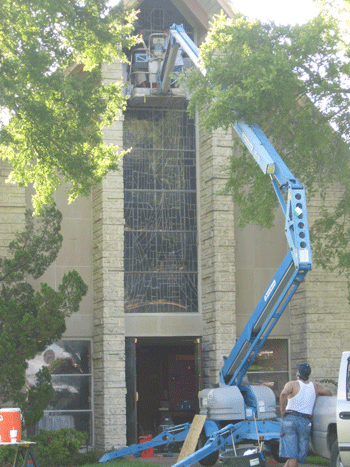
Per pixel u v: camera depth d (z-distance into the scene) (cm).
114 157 1872
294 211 1352
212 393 1684
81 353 2278
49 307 1739
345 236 2184
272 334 2406
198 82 1848
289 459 1163
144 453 2050
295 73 1739
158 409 3011
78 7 1750
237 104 1683
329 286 2331
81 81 1783
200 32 2572
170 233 2423
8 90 1606
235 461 1276
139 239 2394
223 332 2269
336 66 1792
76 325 2281
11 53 1673
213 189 2323
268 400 1692
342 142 1958
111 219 2245
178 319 2364
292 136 1975
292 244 1355
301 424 1158
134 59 2481
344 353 1152
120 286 2223
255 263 2475
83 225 2358
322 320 2312
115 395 2155
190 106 1838
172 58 2278
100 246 2250
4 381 1664
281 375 2405
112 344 2183
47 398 1738
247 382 1756
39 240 1867
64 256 2322
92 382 2262
